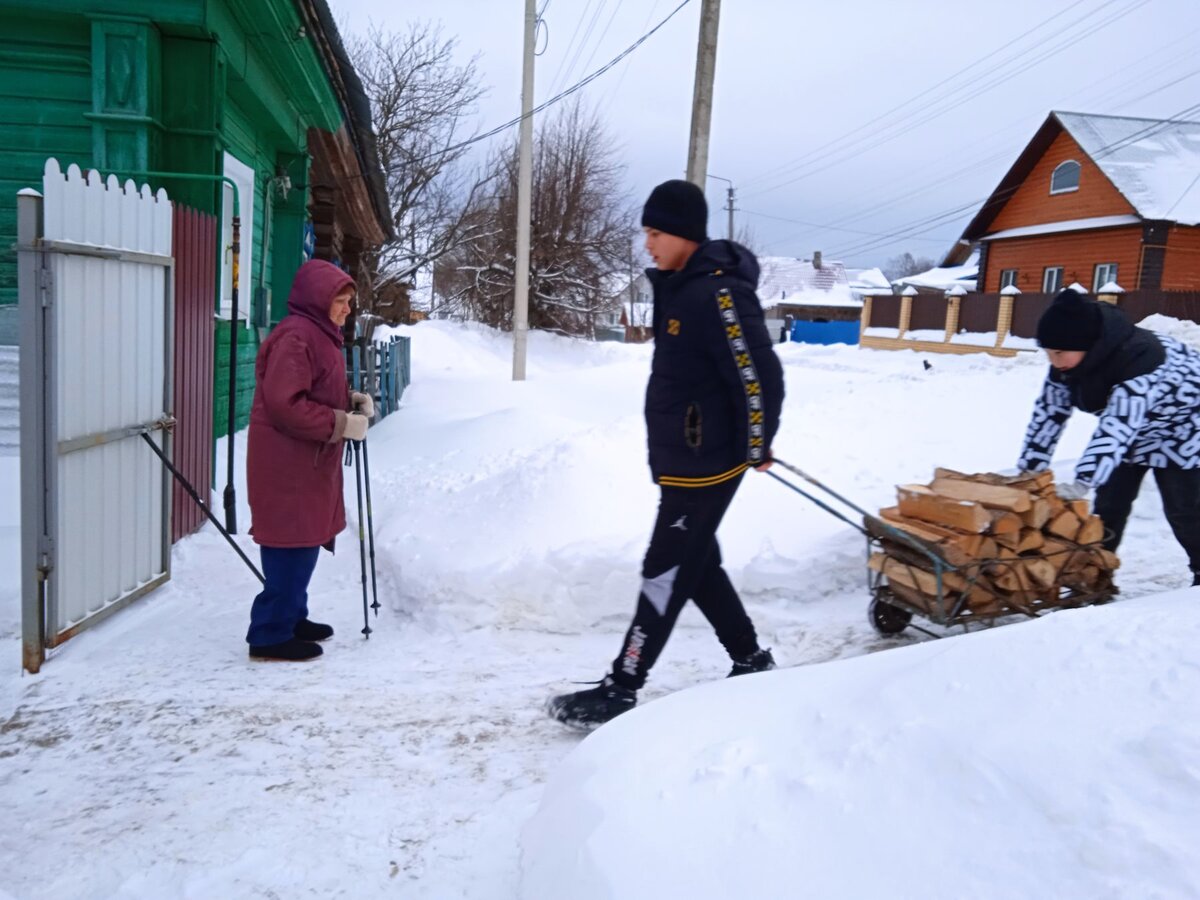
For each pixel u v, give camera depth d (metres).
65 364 3.87
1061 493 3.96
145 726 3.34
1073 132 29.56
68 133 6.43
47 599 3.88
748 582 4.65
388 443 10.05
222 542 5.50
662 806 2.07
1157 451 4.21
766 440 3.21
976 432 6.29
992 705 1.93
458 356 23.30
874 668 2.51
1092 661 1.95
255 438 3.99
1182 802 1.52
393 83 26.81
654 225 3.32
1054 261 31.19
